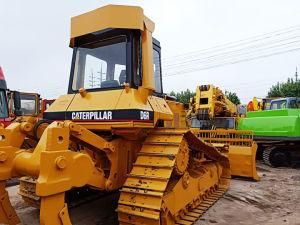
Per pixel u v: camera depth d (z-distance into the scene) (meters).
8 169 3.24
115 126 3.77
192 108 12.88
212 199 5.70
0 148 3.21
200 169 5.46
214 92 12.59
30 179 4.39
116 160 3.94
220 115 13.08
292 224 4.62
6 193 3.52
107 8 4.13
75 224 4.34
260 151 11.65
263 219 4.83
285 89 37.28
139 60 4.20
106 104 3.93
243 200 5.92
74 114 4.17
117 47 4.27
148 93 4.07
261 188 6.92
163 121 4.64
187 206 4.55
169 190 3.91
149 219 3.35
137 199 3.47
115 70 4.25
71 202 5.06
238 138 8.45
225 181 6.76
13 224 3.58
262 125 10.57
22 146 3.68
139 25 4.00
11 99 9.00
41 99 12.54
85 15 4.42
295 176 8.51
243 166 7.85
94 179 3.54
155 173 3.56
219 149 7.05
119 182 3.99
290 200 5.97
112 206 5.14
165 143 3.81
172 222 3.98
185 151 4.10
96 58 4.46
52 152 2.76
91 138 3.56
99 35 4.46
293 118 9.91
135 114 3.66
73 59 4.70
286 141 10.37
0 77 8.68
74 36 4.54
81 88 4.30
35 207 4.67
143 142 4.11
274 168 10.21
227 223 4.61
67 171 2.86
